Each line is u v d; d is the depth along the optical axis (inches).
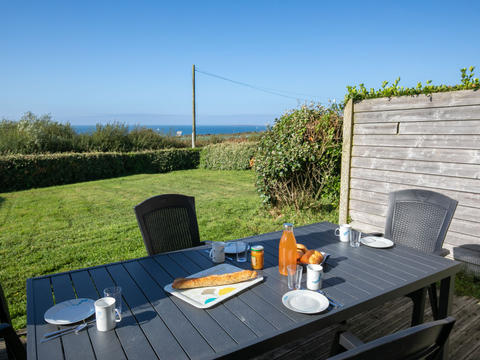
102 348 40.9
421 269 66.1
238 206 243.4
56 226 196.1
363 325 93.7
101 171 424.2
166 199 91.1
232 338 42.5
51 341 42.5
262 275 62.8
